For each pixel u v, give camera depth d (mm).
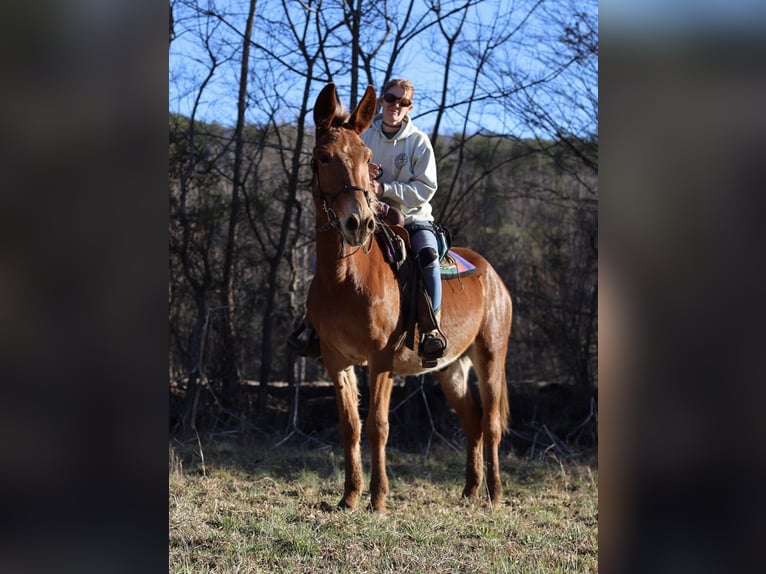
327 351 4977
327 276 4684
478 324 5730
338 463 7730
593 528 4840
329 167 4281
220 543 4059
